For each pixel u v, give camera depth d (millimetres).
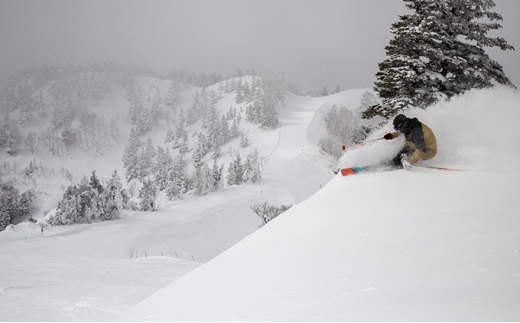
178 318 1599
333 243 2143
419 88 14242
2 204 77625
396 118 4012
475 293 1010
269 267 2027
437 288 1143
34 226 29031
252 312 1333
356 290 1294
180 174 51344
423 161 4031
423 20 14156
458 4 14414
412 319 902
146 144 134000
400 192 3111
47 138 129875
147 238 25078
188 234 26797
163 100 175375
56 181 111062
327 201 3455
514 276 1109
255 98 127062
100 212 30969
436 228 1974
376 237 2047
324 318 1066
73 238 24953
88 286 5336
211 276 2340
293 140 69438
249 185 43656
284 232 2867
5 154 120688
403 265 1478
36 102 161625
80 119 152250
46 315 3695
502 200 2359
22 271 7332
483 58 14117
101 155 130500
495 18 14430
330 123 67562
